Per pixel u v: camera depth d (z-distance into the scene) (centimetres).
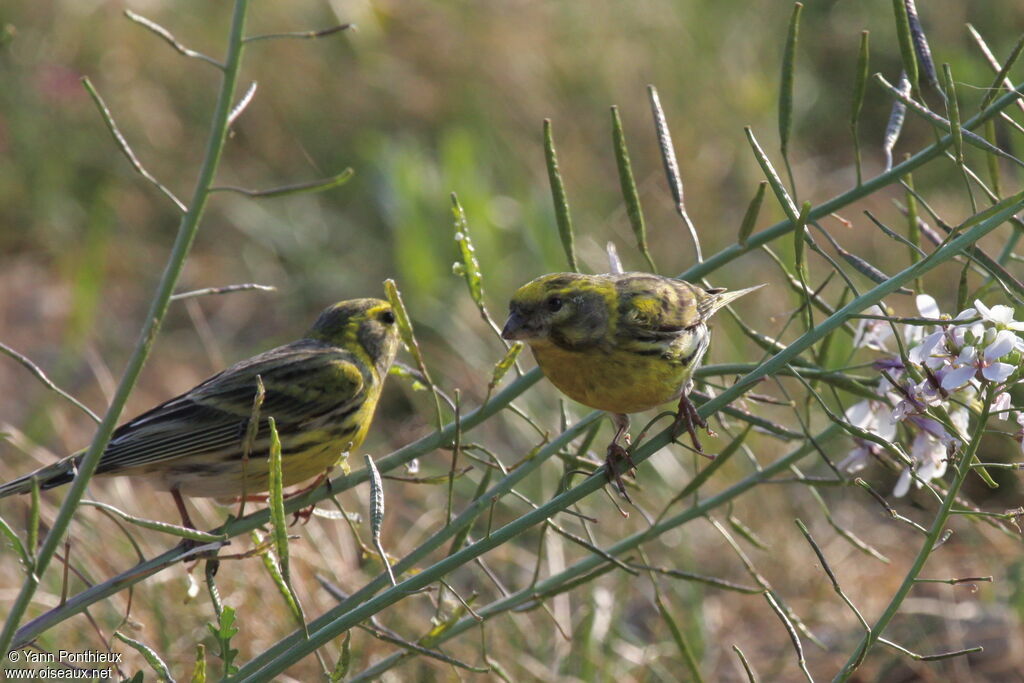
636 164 1717
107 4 1795
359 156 1689
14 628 600
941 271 1491
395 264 1578
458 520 729
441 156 1648
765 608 1141
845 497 1277
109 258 1625
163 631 933
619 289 772
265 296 1593
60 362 1459
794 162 1752
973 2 1823
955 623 1077
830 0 1934
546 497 1234
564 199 792
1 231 1661
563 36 1839
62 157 1703
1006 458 1209
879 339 790
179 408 802
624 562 829
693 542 1198
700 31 1861
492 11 1839
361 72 1772
